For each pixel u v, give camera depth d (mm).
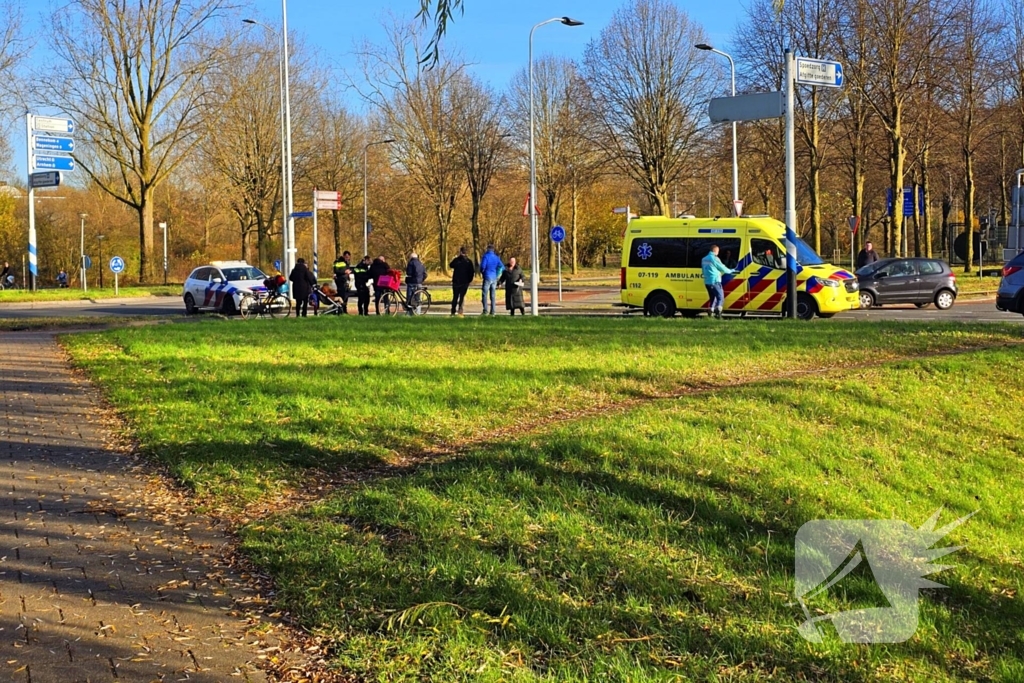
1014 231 30688
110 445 8273
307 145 51469
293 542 5605
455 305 24453
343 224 63000
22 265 61500
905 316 24953
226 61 43594
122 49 43250
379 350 13523
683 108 46375
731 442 8109
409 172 53531
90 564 5391
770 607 5012
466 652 4223
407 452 7898
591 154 52750
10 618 4633
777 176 48562
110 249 64000
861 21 35906
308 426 8461
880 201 60594
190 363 12375
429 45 7992
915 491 8172
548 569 5219
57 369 12930
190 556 5555
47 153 37312
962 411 10625
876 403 10336
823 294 21953
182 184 58281
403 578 5035
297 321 19500
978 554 6891
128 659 4215
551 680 4027
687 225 23234
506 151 54344
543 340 14414
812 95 40406
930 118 40438
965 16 36562
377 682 4004
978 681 4660
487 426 8805
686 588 5113
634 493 6512
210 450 7684
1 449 8125
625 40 46094
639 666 4152
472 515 6012
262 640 4441
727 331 15703
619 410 9539
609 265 74438
